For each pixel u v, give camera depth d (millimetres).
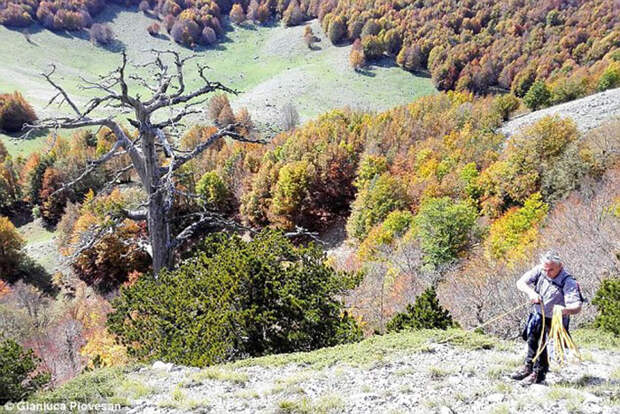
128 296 13734
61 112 94562
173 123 17969
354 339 12195
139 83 19047
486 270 26391
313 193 59000
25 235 63156
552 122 49156
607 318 11594
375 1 154375
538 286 6699
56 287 50219
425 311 12781
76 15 158625
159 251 18328
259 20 184875
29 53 136875
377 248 39719
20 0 153875
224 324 11156
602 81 74812
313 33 161625
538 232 34031
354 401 7152
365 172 59062
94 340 19453
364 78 125188
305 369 8938
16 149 81500
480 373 7828
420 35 134750
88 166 17562
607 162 44281
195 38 165125
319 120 78500
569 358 8227
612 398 6453
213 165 64250
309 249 14055
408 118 74625
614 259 21141
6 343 9836
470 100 88062
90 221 46875
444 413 6484
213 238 15508
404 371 8188
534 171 46656
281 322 11945
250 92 119250
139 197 51375
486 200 49812
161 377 8891
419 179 53781
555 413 6188
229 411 7113
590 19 116625
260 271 11656
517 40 121375
